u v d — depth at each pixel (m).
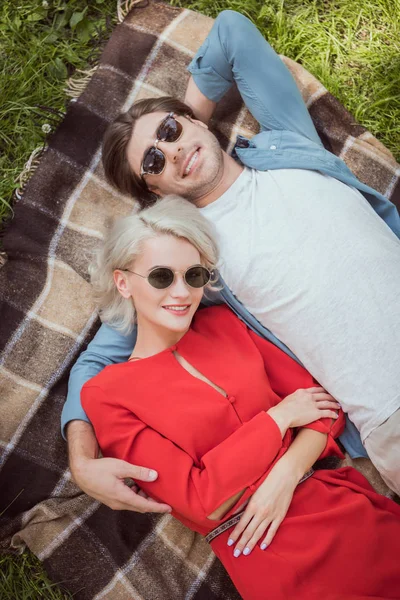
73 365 2.89
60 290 2.93
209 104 2.98
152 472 2.21
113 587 2.59
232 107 3.16
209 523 2.25
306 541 2.23
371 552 2.23
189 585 2.61
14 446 2.78
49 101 3.27
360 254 2.55
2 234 3.05
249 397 2.38
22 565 2.71
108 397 2.29
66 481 2.77
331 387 2.56
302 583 2.18
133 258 2.37
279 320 2.64
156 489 2.23
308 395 2.48
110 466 2.25
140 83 3.14
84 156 3.05
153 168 2.68
